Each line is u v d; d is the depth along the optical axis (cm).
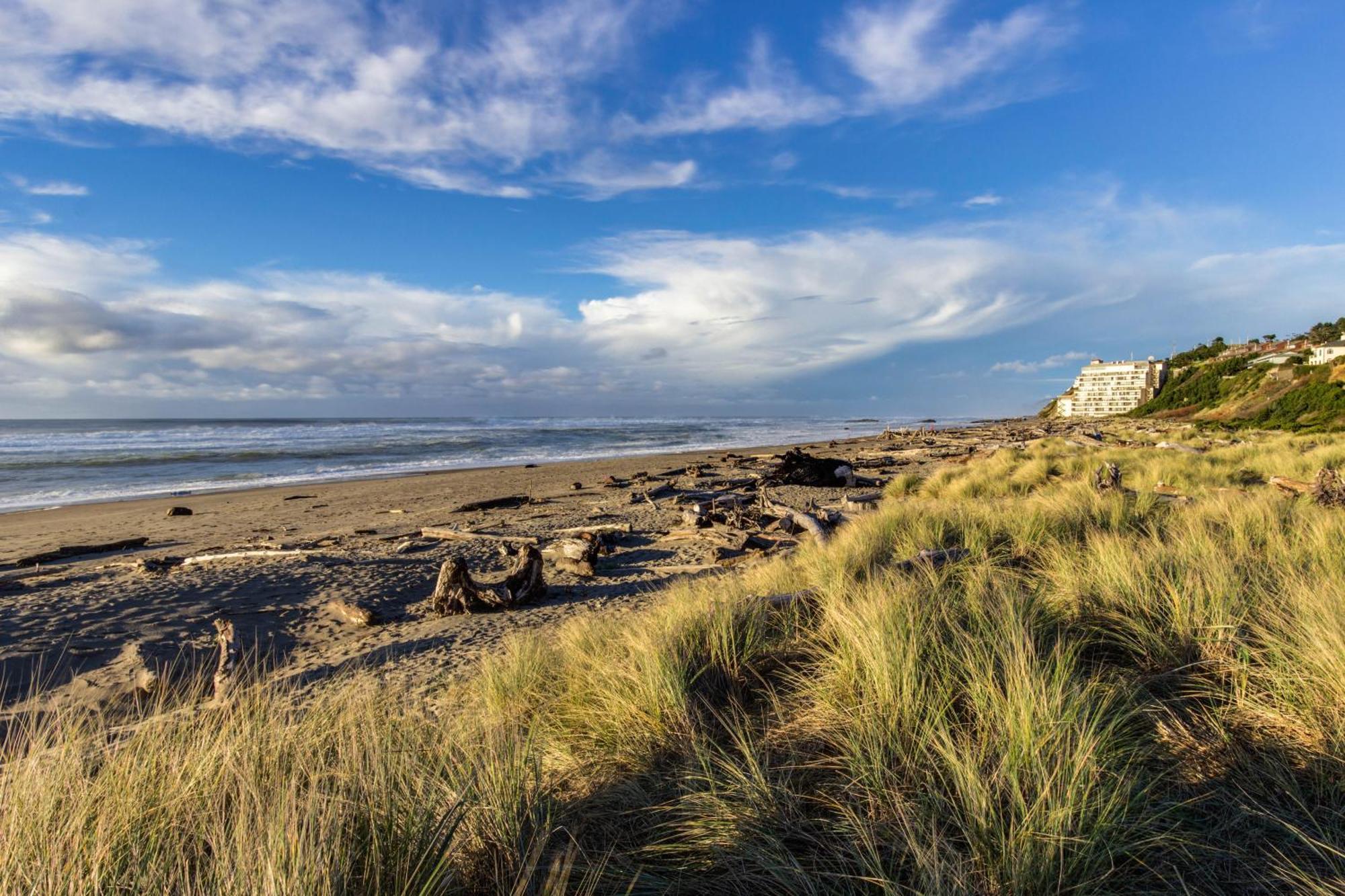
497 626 685
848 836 222
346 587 838
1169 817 221
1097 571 456
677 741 308
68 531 1390
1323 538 511
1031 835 201
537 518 1464
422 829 209
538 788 250
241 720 293
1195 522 643
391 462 3338
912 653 308
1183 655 334
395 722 322
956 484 1410
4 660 570
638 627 462
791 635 427
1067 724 245
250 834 195
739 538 1084
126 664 553
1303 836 196
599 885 214
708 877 217
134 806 214
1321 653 275
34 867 183
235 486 2278
